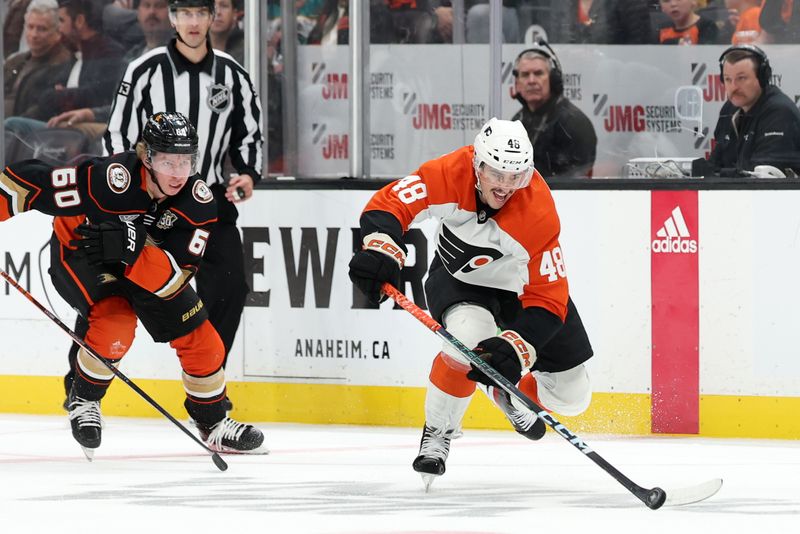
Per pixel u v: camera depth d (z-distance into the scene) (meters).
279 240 18.61
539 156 18.72
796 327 17.06
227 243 17.66
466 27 18.70
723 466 14.30
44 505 11.02
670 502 10.95
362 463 14.40
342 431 17.67
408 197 11.94
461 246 12.25
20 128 20.16
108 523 10.00
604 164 18.59
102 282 13.80
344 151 19.23
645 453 15.52
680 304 17.36
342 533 9.48
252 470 13.72
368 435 17.20
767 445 16.42
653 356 17.45
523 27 18.53
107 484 12.51
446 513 10.56
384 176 19.16
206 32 17.34
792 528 9.87
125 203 13.30
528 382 13.34
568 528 9.77
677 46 18.22
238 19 19.41
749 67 17.98
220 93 17.53
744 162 18.11
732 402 17.27
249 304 18.75
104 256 12.94
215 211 13.77
